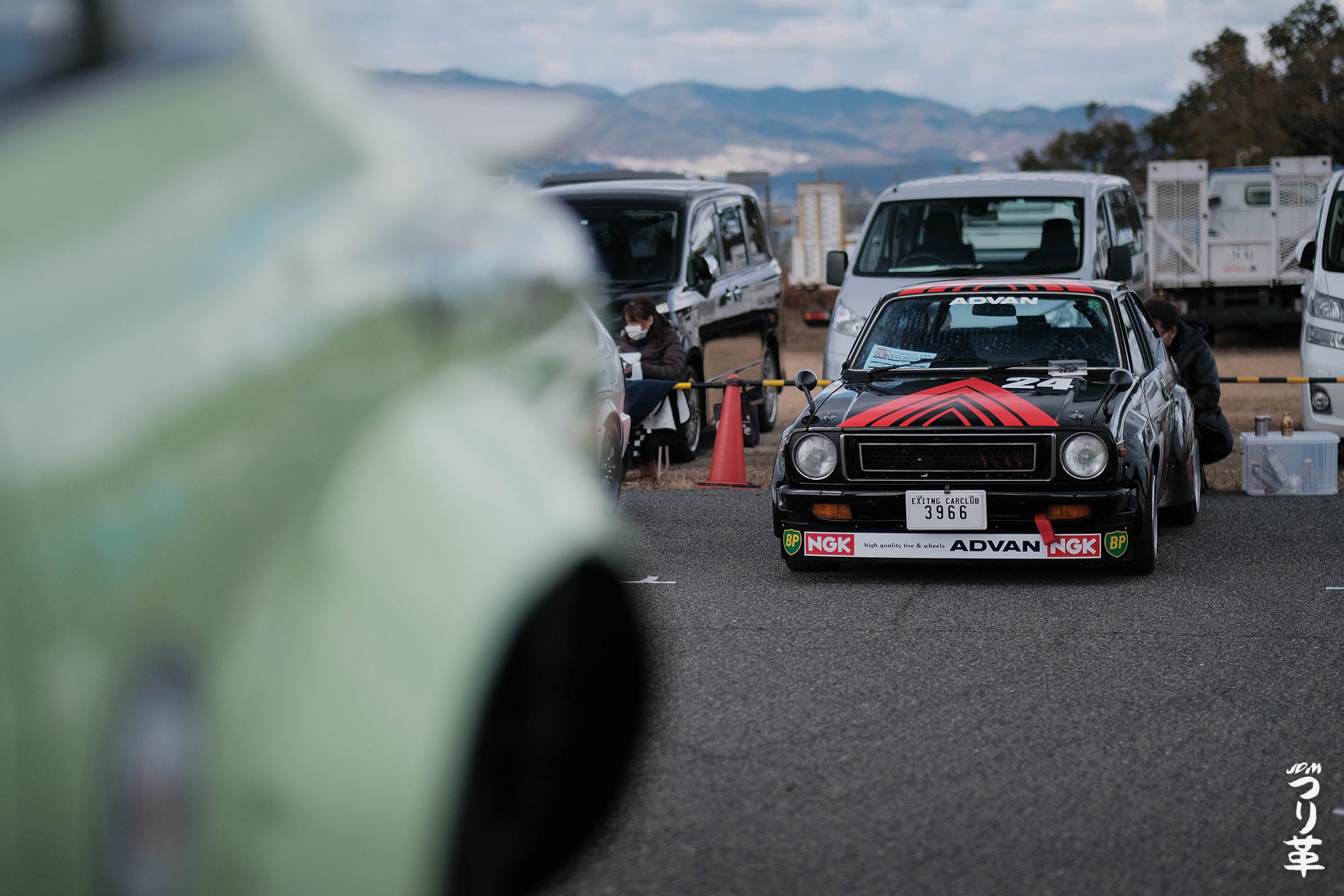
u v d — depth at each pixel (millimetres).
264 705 1243
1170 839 3852
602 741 1564
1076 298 8859
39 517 1124
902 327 8891
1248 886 3523
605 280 13547
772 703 5297
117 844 1148
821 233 33469
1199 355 10555
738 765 4523
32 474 1124
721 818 4016
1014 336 8719
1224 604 7016
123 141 1410
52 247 1279
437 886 1269
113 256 1284
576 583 1455
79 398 1160
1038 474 7480
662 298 13102
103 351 1194
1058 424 7484
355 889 1244
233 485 1236
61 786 1125
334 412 1321
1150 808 4109
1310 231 23688
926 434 7559
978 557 7547
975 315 8867
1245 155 43844
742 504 10648
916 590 7492
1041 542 7492
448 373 1431
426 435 1367
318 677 1259
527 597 1321
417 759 1251
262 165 1421
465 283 1457
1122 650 6098
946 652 6113
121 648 1155
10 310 1201
